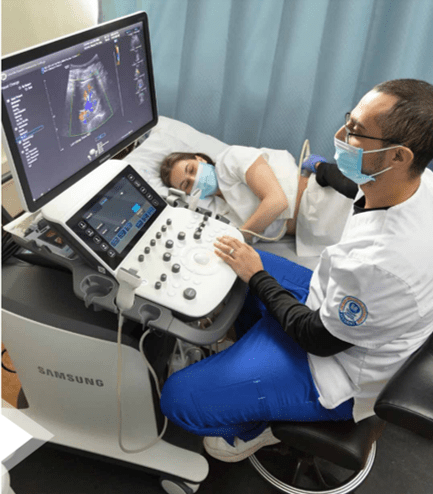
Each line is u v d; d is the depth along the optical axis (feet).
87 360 3.47
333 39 5.74
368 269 2.85
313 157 5.71
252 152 5.62
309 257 5.70
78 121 3.15
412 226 2.94
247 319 4.58
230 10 5.75
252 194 5.79
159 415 4.14
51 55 2.76
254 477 4.58
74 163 3.23
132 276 2.81
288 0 5.60
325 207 5.50
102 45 3.16
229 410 3.60
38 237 3.28
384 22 5.71
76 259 3.26
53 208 3.08
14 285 3.53
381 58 5.93
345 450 3.26
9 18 4.14
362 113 2.92
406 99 2.75
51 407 4.10
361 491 4.50
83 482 4.34
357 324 2.96
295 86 6.06
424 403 2.74
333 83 5.99
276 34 5.81
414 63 5.82
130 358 3.37
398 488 4.56
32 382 3.92
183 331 3.04
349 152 3.03
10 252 3.73
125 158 5.89
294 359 3.63
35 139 2.83
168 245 3.51
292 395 3.53
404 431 5.08
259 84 6.20
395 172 2.94
